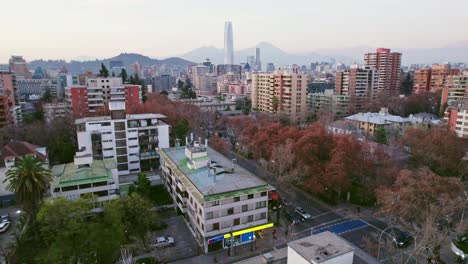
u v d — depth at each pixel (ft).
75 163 245.86
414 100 619.67
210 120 532.32
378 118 471.62
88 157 248.73
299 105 602.44
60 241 175.42
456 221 213.05
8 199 252.21
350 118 496.23
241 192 191.31
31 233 199.52
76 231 176.04
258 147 327.67
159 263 179.52
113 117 315.17
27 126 392.68
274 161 278.05
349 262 138.72
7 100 431.02
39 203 199.62
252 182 203.62
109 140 311.68
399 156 339.16
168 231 215.31
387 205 193.36
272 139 319.06
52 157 347.97
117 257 181.16
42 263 171.01
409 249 191.11
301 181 266.77
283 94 603.67
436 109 609.42
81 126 311.68
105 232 179.73
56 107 508.53
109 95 543.39
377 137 400.26
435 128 369.91
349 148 256.11
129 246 182.19
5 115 417.49
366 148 277.64
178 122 418.51
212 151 279.90
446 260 183.52
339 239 148.46
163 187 285.84
